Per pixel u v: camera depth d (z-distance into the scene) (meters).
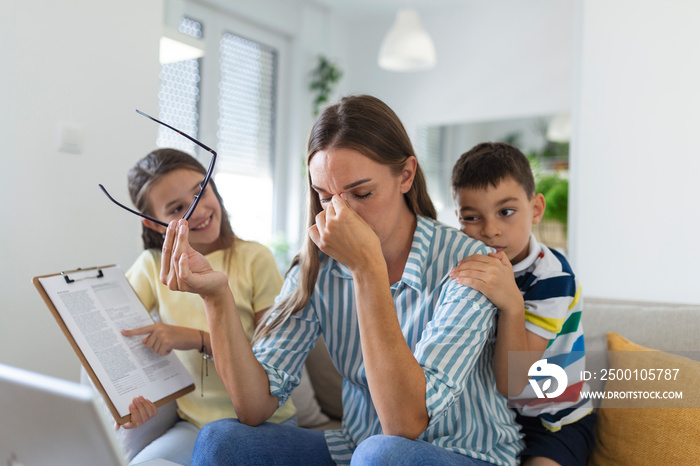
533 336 1.18
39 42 1.79
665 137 2.01
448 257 1.08
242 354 1.06
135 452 1.32
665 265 2.01
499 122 4.57
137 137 2.09
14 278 1.76
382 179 0.98
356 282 0.93
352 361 1.13
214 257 1.46
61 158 1.86
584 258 2.18
